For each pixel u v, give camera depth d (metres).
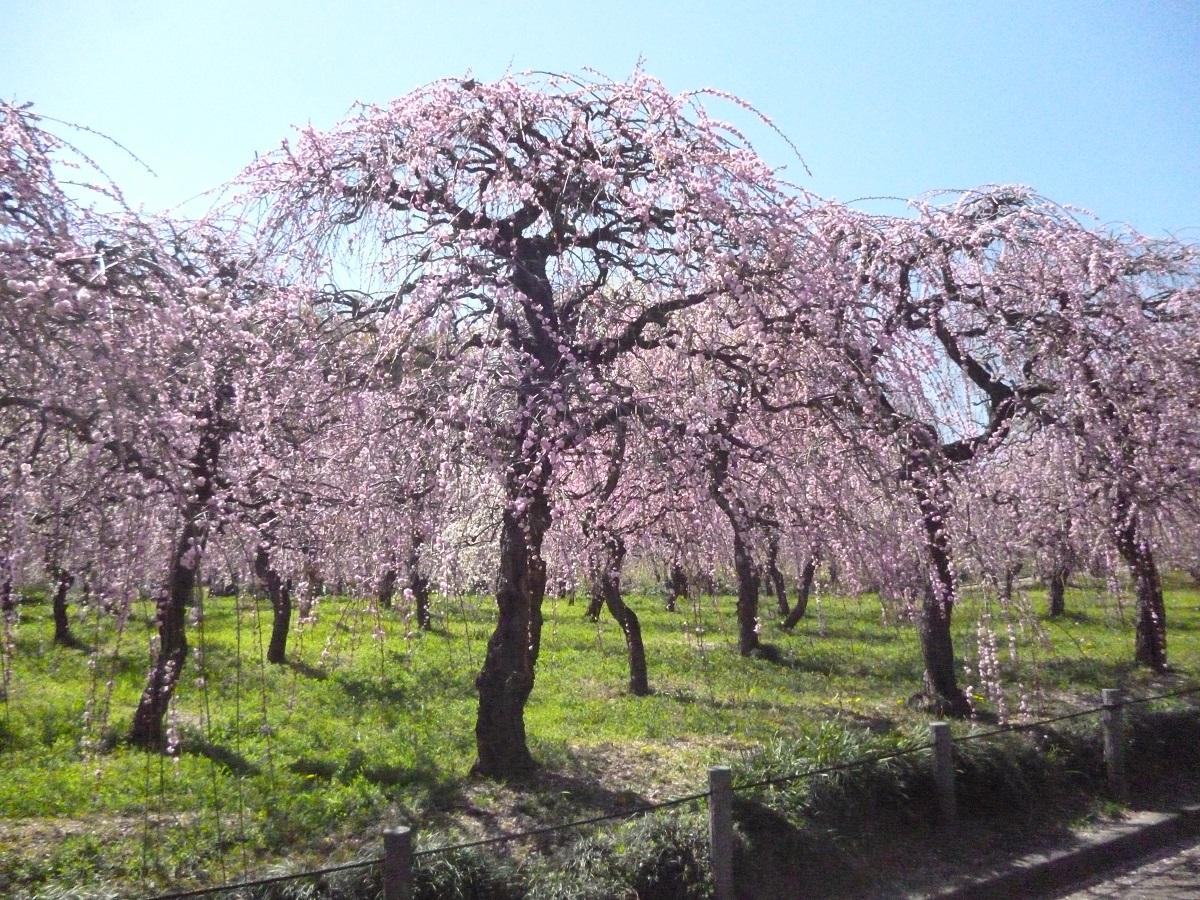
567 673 14.41
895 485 7.57
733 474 7.00
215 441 6.96
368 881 4.72
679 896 5.26
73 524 5.95
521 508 6.51
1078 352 9.36
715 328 7.33
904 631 18.81
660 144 6.88
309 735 9.65
